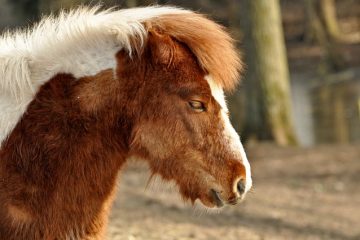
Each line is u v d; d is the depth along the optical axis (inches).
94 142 303.1
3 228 298.0
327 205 891.4
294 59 2689.5
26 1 1478.8
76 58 306.0
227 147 305.0
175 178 308.8
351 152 1259.2
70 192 301.1
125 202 778.2
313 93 2096.5
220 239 641.0
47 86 304.5
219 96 309.4
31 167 298.4
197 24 306.0
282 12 3213.6
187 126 302.8
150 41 301.9
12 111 303.9
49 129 300.4
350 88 2132.1
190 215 746.2
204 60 301.7
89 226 308.2
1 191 297.9
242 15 1322.6
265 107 1323.8
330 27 2893.7
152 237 599.5
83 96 301.9
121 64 303.0
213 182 304.5
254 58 1316.4
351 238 725.3
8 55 310.8
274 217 797.2
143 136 304.3
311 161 1182.3
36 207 298.5
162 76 301.4
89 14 319.9
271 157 1211.2
